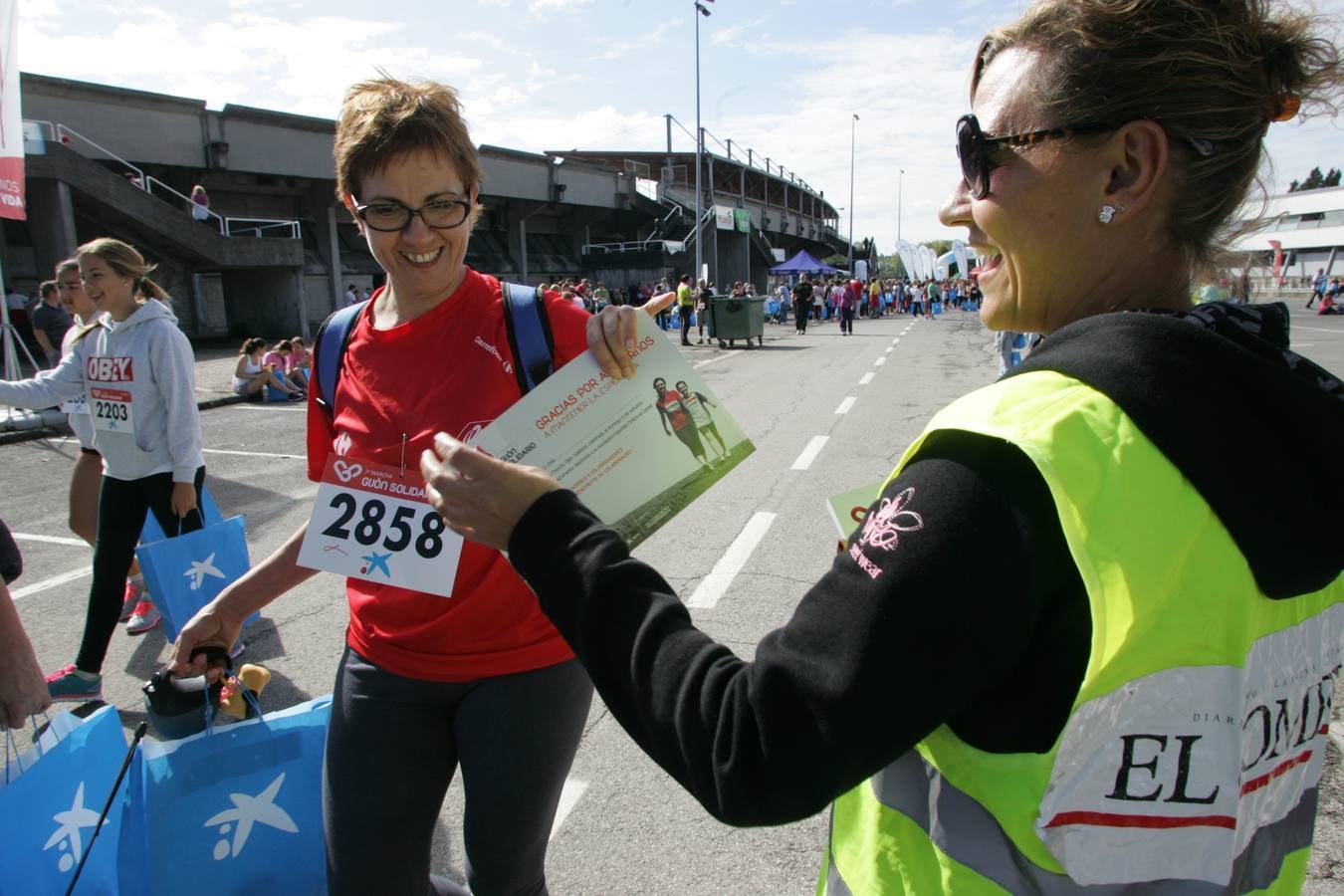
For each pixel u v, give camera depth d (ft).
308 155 80.07
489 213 110.22
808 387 42.37
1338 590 2.88
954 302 152.56
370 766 5.38
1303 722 2.84
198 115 71.97
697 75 94.48
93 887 6.00
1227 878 2.51
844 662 2.26
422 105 5.39
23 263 60.70
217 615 6.24
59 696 11.55
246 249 68.80
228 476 25.30
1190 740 2.40
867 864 2.80
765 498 21.24
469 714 5.34
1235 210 2.67
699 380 4.64
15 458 28.32
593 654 2.74
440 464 3.12
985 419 2.34
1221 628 2.37
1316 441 2.38
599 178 119.85
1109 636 2.19
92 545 14.51
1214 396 2.29
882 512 2.41
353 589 5.66
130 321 11.33
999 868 2.46
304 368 43.39
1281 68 2.61
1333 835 8.21
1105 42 2.48
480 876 5.42
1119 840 2.41
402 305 5.87
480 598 5.24
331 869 5.43
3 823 5.56
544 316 5.61
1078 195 2.62
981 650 2.21
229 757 6.42
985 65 2.95
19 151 27.89
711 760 2.45
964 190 3.16
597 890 7.97
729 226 126.72
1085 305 2.75
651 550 17.28
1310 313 110.83
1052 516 2.23
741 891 7.93
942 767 2.55
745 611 14.05
